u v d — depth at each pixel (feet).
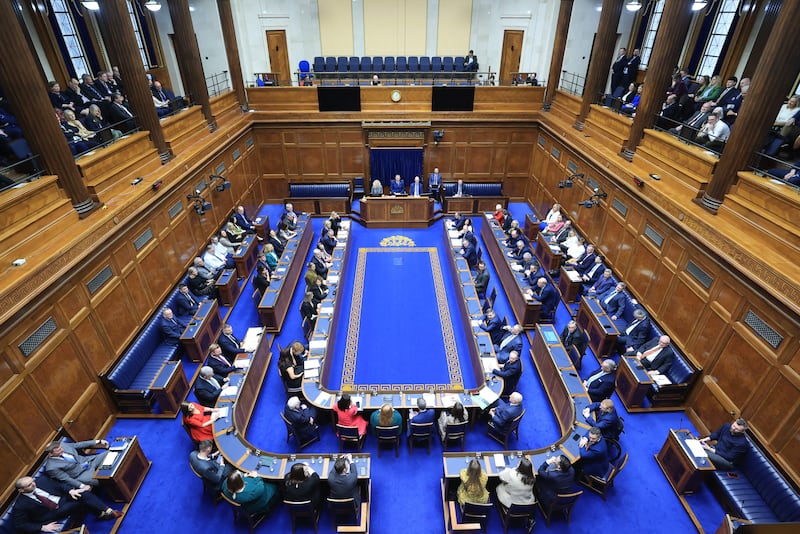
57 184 24.64
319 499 21.20
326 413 26.55
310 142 55.77
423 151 56.54
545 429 26.84
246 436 26.23
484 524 20.61
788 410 20.40
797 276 20.29
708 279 25.77
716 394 24.61
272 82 57.52
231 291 37.58
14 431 19.89
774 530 8.68
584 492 22.99
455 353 33.12
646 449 25.21
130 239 29.25
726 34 47.11
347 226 47.78
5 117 27.84
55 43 42.93
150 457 24.85
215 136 43.45
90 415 24.72
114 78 43.01
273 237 43.78
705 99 35.99
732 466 22.08
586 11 60.85
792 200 21.77
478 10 63.62
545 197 53.01
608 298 34.63
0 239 20.70
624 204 35.29
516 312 36.58
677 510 22.15
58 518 20.04
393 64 64.90
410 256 46.83
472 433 26.66
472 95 53.52
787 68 22.15
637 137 35.01
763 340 21.88
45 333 21.72
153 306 31.83
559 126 47.80
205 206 39.55
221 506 22.44
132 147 31.99
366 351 33.27
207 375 25.49
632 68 44.83
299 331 35.17
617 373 28.86
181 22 39.88
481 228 51.47
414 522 21.85
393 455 25.20
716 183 26.21
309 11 63.31
